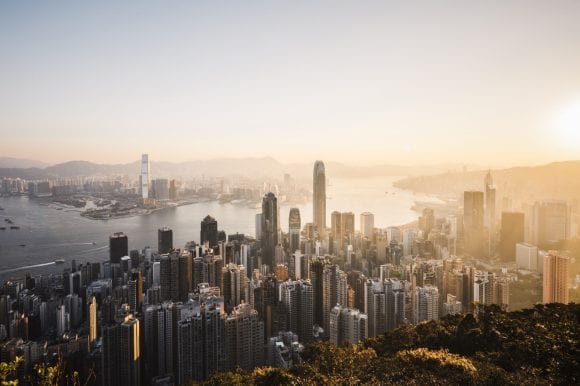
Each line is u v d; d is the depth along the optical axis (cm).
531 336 3606
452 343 3956
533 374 2911
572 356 3083
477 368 2955
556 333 3631
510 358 3247
